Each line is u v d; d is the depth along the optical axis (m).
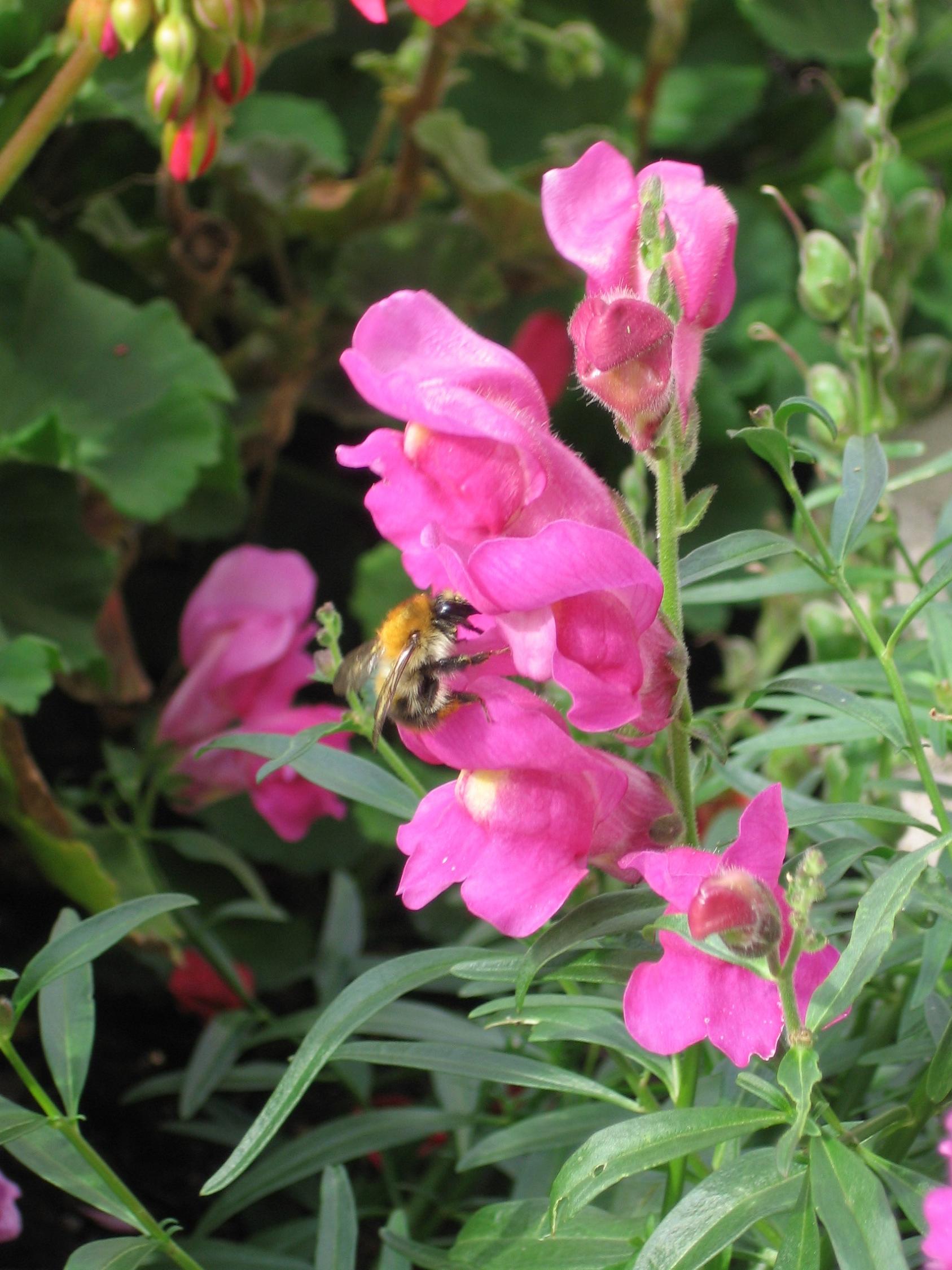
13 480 0.53
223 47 0.42
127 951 0.60
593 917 0.31
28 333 0.55
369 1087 0.45
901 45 0.41
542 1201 0.35
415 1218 0.45
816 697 0.34
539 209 0.67
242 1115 0.47
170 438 0.55
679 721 0.32
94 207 0.65
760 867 0.31
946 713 0.36
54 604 0.54
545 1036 0.34
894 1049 0.35
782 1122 0.31
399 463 0.32
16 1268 0.47
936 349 0.42
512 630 0.31
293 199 0.67
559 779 0.32
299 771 0.36
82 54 0.45
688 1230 0.30
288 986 0.63
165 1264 0.40
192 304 0.66
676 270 0.32
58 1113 0.34
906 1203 0.31
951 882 0.34
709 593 0.39
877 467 0.34
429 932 0.64
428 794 0.33
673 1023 0.31
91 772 0.65
